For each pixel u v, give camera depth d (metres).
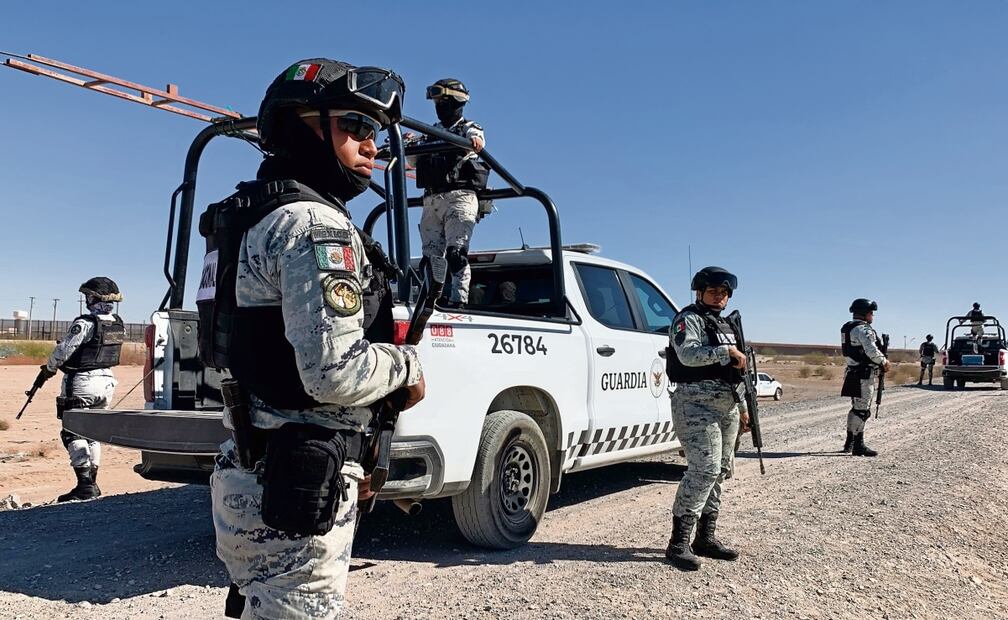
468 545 5.33
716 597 4.41
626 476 8.40
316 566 1.97
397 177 4.39
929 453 10.40
